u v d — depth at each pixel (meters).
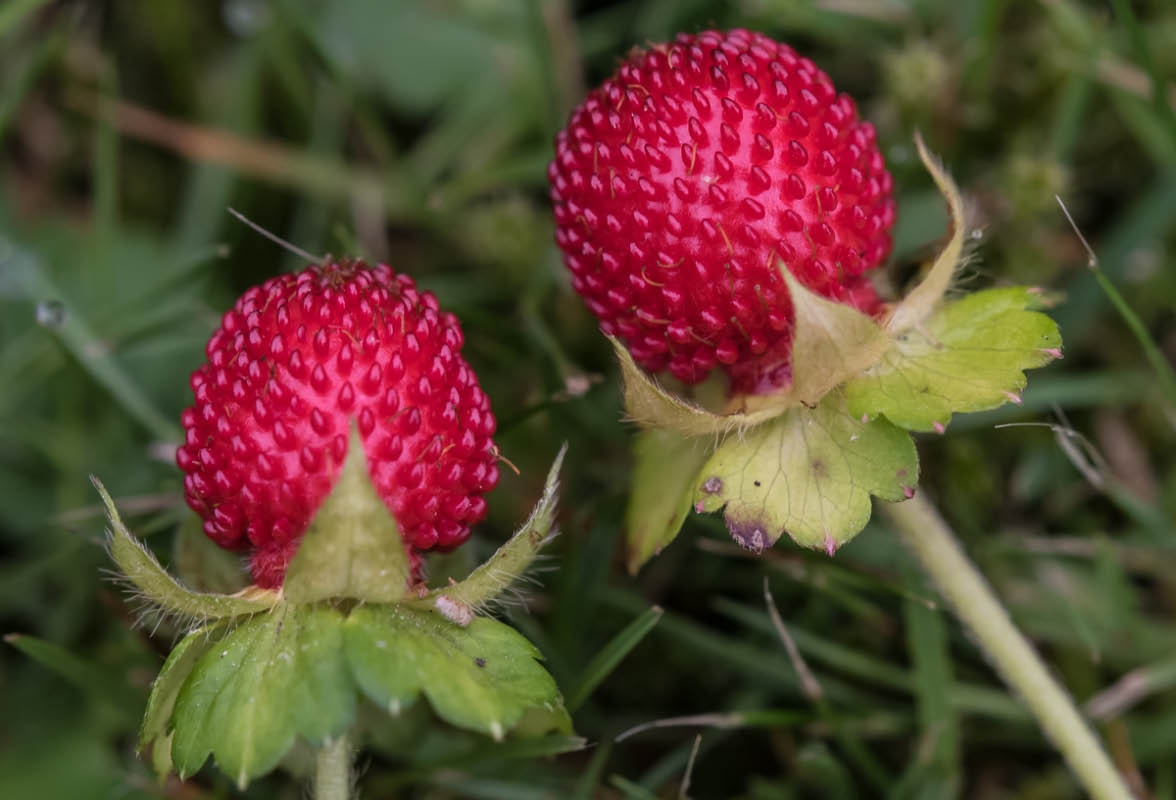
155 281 0.17
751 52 0.14
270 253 0.17
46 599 0.16
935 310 0.14
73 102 0.17
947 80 0.16
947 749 0.15
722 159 0.14
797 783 0.15
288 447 0.14
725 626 0.16
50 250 0.17
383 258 0.17
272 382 0.14
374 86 0.17
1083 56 0.16
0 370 0.16
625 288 0.14
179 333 0.16
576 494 0.16
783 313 0.14
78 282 0.17
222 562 0.14
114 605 0.15
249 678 0.14
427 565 0.14
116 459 0.16
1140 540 0.16
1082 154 0.17
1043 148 0.17
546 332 0.16
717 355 0.14
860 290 0.14
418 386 0.14
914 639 0.15
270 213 0.17
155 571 0.14
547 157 0.17
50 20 0.17
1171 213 0.16
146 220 0.17
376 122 0.17
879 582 0.15
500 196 0.17
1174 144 0.15
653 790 0.15
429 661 0.14
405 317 0.14
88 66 0.17
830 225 0.14
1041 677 0.15
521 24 0.17
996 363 0.14
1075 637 0.15
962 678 0.15
